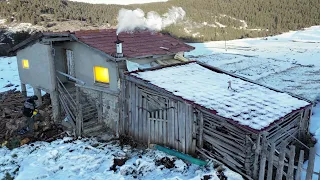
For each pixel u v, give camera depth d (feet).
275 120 31.55
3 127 49.16
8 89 71.67
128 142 43.39
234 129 32.65
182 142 37.55
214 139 35.09
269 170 29.04
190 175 33.37
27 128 48.21
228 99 36.50
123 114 44.32
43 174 35.19
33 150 42.19
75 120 47.85
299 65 100.94
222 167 33.71
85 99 50.80
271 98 38.45
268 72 90.53
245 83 43.73
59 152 40.45
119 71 43.29
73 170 36.19
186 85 40.47
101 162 37.83
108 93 45.65
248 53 134.72
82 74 50.72
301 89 68.80
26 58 55.88
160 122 39.83
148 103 40.73
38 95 56.13
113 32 54.80
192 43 186.09
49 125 49.52
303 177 31.78
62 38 47.88
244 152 31.76
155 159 37.50
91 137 45.42
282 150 27.53
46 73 51.21
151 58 50.01
